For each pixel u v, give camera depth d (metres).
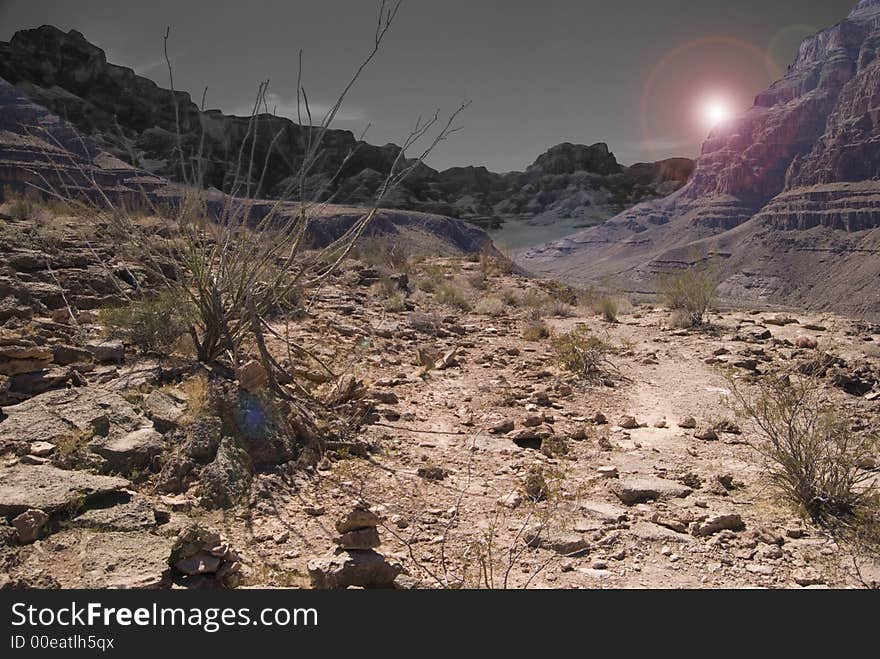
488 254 21.28
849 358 10.58
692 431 7.76
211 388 6.43
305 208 7.19
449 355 9.89
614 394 9.11
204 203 7.18
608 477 6.33
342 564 4.16
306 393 7.09
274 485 5.43
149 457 5.34
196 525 4.22
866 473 6.29
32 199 13.48
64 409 5.70
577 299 16.88
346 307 12.26
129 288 9.18
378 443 6.62
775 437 6.29
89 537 4.22
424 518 5.23
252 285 7.10
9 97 131.50
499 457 6.67
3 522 4.15
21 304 7.89
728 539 5.16
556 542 4.95
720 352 11.12
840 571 4.70
